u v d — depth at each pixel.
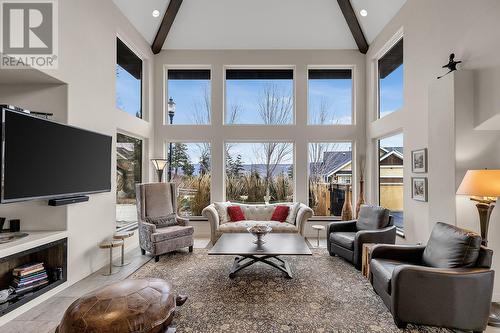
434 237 2.60
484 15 2.66
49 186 2.78
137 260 3.92
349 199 5.23
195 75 5.76
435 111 3.10
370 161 5.37
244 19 5.18
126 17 4.47
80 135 3.21
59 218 3.04
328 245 4.15
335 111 5.67
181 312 2.45
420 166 3.71
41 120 2.69
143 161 5.33
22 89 3.04
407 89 4.09
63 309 2.55
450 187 2.84
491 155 2.75
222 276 3.29
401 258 2.80
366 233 3.52
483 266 2.21
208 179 5.69
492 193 2.28
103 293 1.95
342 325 2.26
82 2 3.35
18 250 2.40
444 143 2.94
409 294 2.19
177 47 5.58
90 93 3.51
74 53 3.20
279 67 5.70
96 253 3.57
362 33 5.26
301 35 5.39
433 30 3.47
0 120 2.30
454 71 2.79
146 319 1.82
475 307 2.14
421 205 3.72
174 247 4.06
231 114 5.70
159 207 4.49
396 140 4.60
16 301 2.41
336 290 2.90
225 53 5.61
